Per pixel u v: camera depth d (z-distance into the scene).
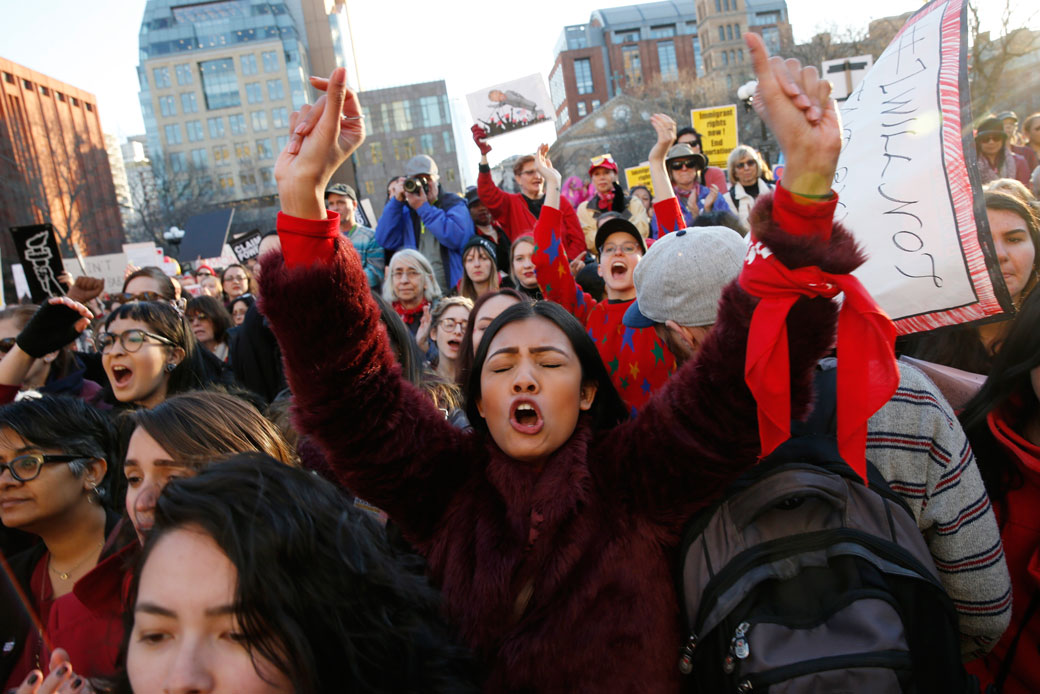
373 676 1.24
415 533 1.60
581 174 45.69
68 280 5.41
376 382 1.46
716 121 8.87
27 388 3.32
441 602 1.42
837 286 1.26
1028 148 5.45
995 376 1.88
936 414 1.60
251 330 3.96
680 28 108.25
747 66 59.41
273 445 1.88
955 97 1.69
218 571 1.14
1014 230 2.34
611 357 2.84
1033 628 1.84
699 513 1.46
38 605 2.13
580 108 103.56
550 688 1.36
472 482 1.58
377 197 90.06
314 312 1.34
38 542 2.33
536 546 1.46
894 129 1.78
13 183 55.56
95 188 71.75
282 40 103.19
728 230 1.92
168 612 1.14
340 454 1.49
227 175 102.69
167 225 66.94
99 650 1.78
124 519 1.86
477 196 6.43
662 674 1.39
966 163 1.66
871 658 1.19
